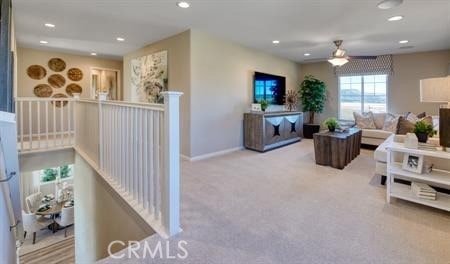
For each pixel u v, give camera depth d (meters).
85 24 4.04
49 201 6.69
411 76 6.00
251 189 3.04
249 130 5.44
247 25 4.04
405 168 2.65
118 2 3.16
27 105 5.84
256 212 2.42
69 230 6.21
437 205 2.36
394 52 5.96
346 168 4.00
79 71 6.60
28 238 5.72
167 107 1.93
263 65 6.04
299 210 2.47
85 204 4.04
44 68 6.03
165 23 3.98
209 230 2.07
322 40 4.92
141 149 2.36
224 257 1.73
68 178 7.47
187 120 4.48
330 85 7.24
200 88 4.54
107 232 3.11
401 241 1.94
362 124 6.04
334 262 1.68
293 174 3.67
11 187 1.91
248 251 1.80
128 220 2.50
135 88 5.99
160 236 1.96
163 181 2.03
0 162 1.65
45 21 3.89
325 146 4.13
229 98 5.15
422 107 5.90
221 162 4.38
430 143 2.59
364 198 2.78
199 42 4.45
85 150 4.18
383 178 3.24
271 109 6.50
